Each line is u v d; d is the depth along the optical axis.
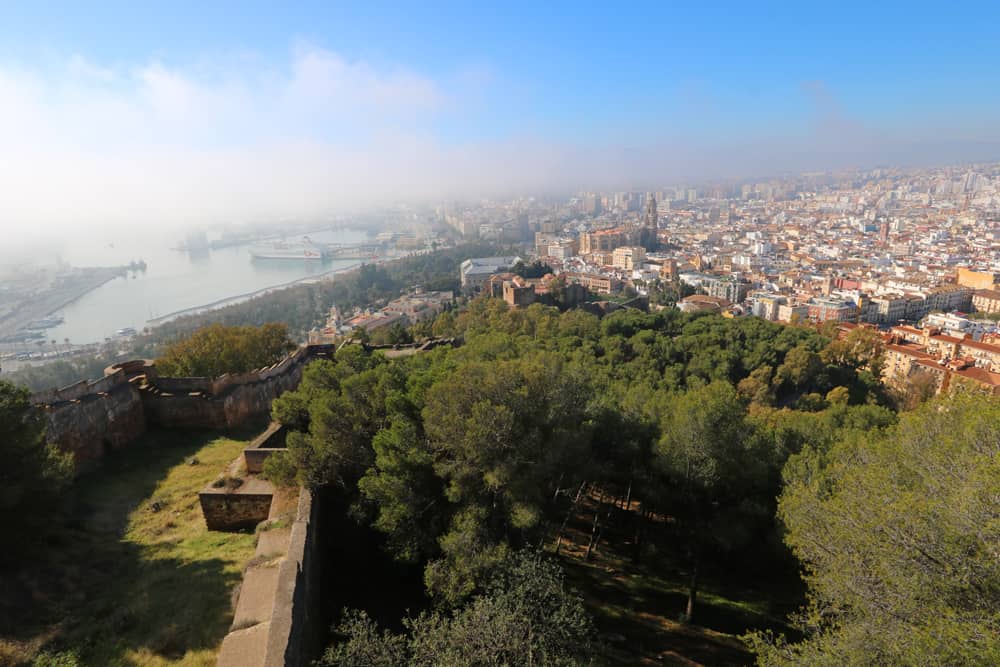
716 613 29.61
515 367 27.03
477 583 20.39
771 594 31.73
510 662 16.16
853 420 45.38
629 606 29.08
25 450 21.62
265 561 20.58
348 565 25.70
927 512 15.83
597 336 95.19
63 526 24.42
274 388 42.81
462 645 16.20
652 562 33.75
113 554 23.16
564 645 17.66
